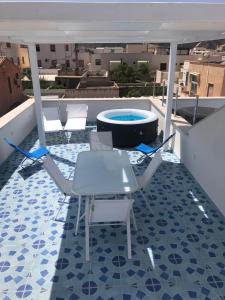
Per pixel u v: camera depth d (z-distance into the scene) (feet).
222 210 15.21
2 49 143.02
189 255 12.53
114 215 11.93
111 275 11.45
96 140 20.86
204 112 29.25
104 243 13.28
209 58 116.88
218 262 12.14
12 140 24.07
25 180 19.12
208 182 16.89
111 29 12.13
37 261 12.12
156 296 10.52
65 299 10.39
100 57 147.74
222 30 13.08
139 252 12.70
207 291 10.73
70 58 190.70
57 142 26.96
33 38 17.26
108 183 13.56
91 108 33.50
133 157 23.48
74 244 13.17
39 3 7.34
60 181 15.17
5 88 63.93
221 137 15.12
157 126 27.86
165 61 139.23
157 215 15.43
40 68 177.06
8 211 15.61
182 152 21.68
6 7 7.31
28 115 29.19
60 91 106.63
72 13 7.50
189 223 14.75
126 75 125.59
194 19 7.86
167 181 19.08
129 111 30.78
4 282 11.07
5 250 12.71
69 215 15.35
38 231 14.01
